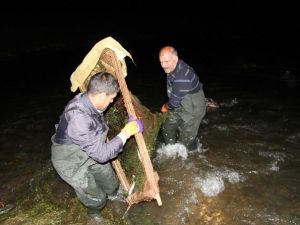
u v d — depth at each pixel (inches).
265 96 326.0
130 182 177.6
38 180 201.8
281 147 232.4
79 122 124.2
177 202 180.2
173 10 794.8
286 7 796.6
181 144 217.9
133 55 512.7
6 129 268.5
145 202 179.0
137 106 189.8
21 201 184.5
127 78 393.7
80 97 130.6
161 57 181.0
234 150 229.5
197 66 442.6
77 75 155.6
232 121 273.0
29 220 168.4
